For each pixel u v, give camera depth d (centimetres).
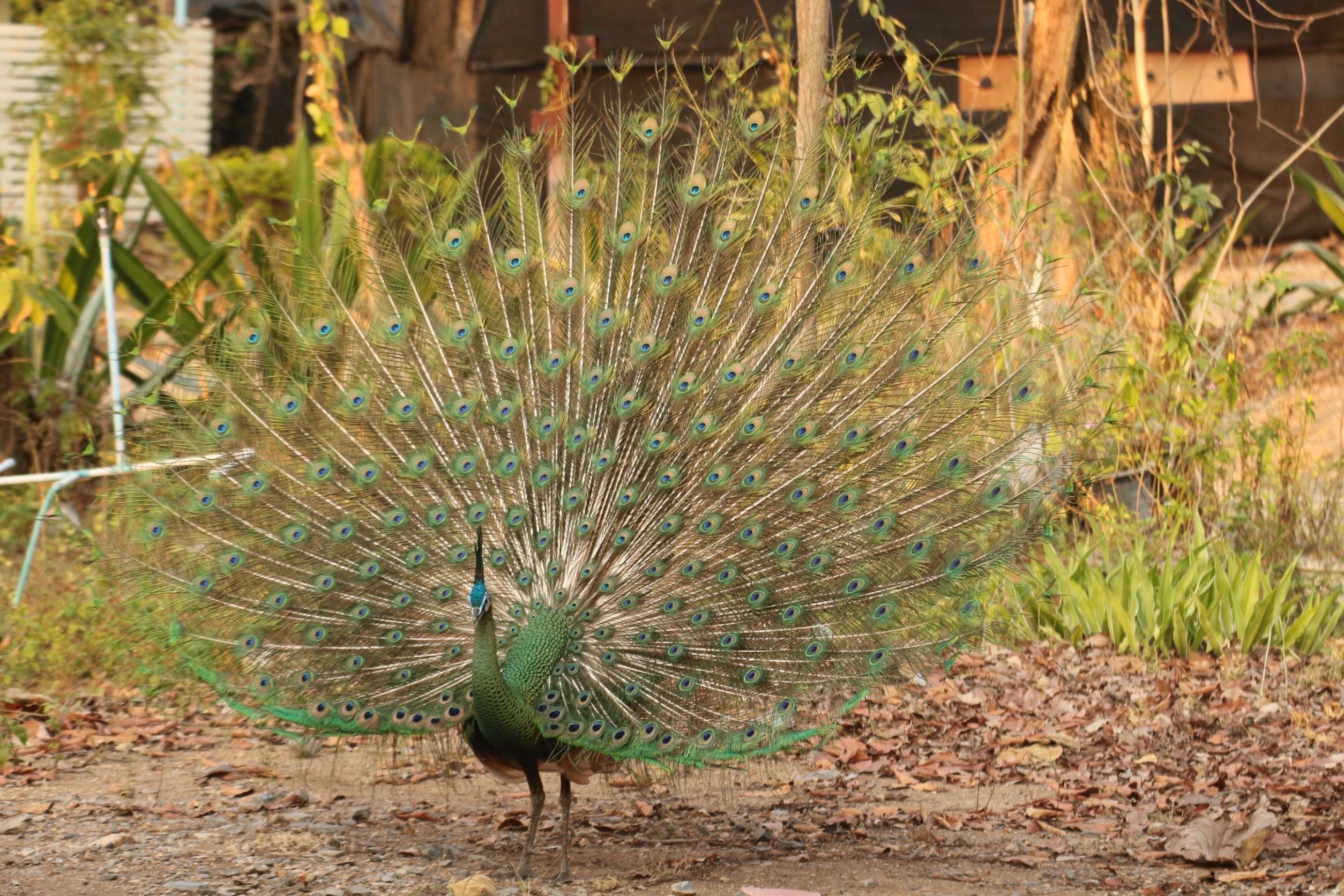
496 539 957
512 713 874
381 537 948
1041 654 1591
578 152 1050
